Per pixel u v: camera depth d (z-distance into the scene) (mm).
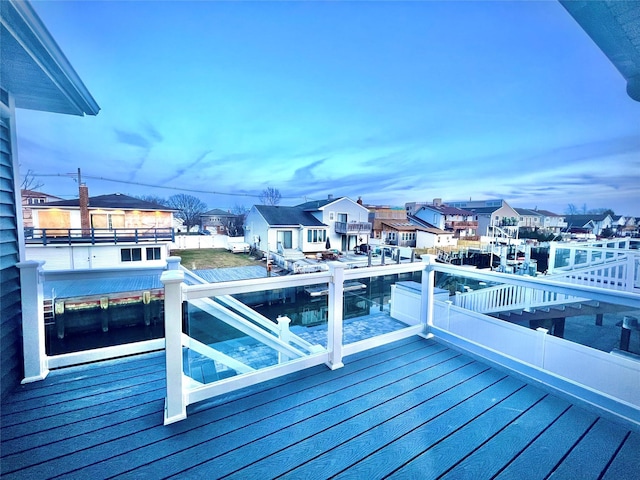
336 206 21125
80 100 2574
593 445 1578
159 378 2238
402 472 1395
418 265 2973
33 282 2117
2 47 1688
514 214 26078
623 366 2207
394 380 2227
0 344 1901
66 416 1764
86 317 8398
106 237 13383
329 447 1547
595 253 6922
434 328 3010
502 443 1588
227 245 22969
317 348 2725
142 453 1482
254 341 2479
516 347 2912
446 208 27812
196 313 2256
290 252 17422
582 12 1685
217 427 1684
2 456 1439
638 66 2047
